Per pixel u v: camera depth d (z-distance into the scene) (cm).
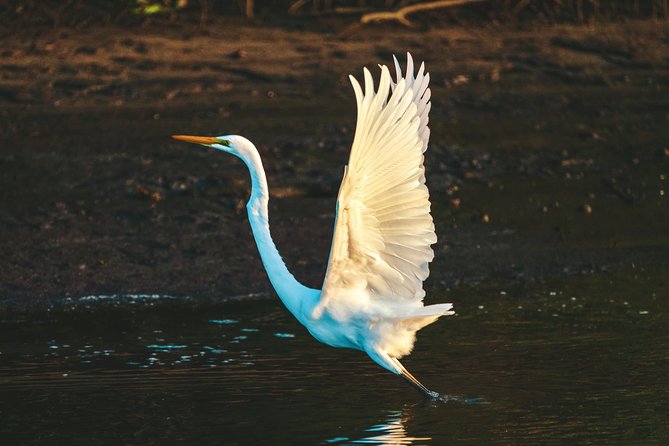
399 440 793
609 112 2006
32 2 2297
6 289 1272
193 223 1488
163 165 1675
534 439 792
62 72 2006
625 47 2302
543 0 2520
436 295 1276
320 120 1881
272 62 2116
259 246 895
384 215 788
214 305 1237
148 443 791
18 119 1830
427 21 2412
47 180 1603
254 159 891
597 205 1638
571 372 963
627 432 806
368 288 841
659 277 1347
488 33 2356
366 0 2441
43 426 827
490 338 1084
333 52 2177
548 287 1307
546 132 1911
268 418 847
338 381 950
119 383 938
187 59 2102
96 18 2272
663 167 1784
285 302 882
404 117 760
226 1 2397
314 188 1636
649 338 1075
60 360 1008
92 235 1434
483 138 1875
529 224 1559
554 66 2195
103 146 1734
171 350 1046
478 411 862
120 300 1254
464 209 1599
